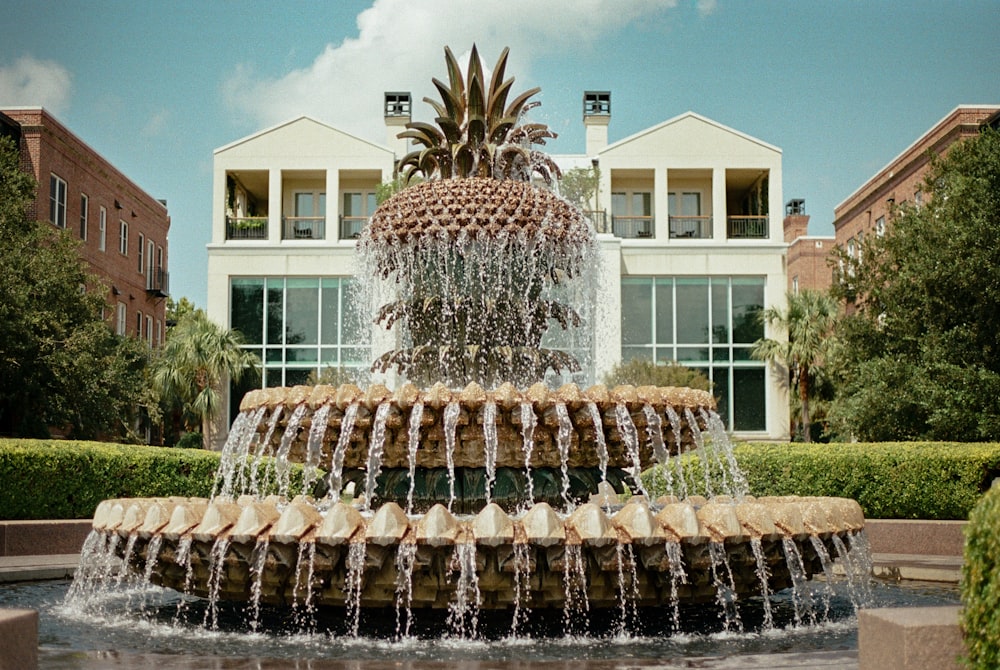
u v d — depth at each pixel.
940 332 19.97
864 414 19.88
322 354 36.12
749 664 4.84
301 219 37.72
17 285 24.66
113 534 6.73
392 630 6.16
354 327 36.12
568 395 6.74
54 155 32.59
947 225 19.89
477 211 7.59
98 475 12.77
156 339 46.91
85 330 26.52
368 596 5.85
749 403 36.53
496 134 8.16
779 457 12.75
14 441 12.77
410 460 6.83
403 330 8.12
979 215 19.56
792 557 6.31
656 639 5.96
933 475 12.16
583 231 8.16
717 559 5.99
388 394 6.75
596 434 6.89
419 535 5.73
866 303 22.28
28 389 24.97
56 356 25.00
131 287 42.00
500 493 7.02
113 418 27.47
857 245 23.14
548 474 7.14
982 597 3.56
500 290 7.72
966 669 3.66
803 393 36.66
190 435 35.00
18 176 27.03
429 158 8.23
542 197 7.84
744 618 6.88
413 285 7.89
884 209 39.16
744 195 41.22
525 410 6.68
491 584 5.75
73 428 28.33
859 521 6.95
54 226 32.69
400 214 7.79
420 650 5.55
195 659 5.11
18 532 11.59
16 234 26.42
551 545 5.70
